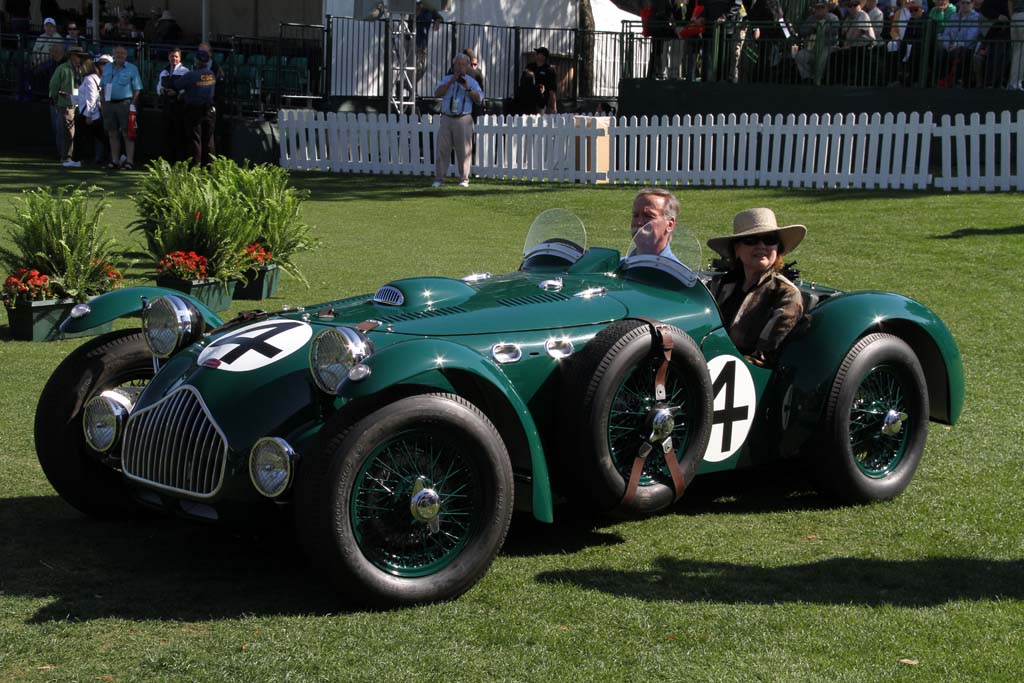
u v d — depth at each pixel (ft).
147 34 95.25
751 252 19.83
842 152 62.59
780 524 18.58
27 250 31.42
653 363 16.97
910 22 64.90
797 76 68.54
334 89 78.79
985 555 17.13
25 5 104.12
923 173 59.82
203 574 16.10
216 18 92.27
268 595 15.31
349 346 14.67
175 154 71.46
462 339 16.61
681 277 18.85
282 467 14.58
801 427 19.10
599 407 16.30
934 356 20.65
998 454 22.30
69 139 73.67
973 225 47.85
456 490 15.21
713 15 74.74
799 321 19.45
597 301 18.17
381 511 14.71
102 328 31.65
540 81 77.51
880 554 17.17
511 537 17.78
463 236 49.90
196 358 16.74
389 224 53.52
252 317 17.99
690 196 60.08
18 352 29.32
